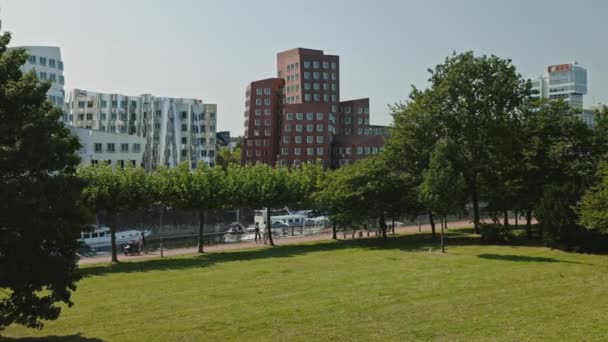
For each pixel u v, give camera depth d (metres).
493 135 59.41
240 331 22.72
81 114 140.50
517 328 22.31
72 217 20.86
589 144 58.69
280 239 68.38
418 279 34.78
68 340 21.53
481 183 60.69
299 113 152.25
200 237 55.09
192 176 54.09
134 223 82.19
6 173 19.59
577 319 23.66
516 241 56.50
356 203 59.25
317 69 168.50
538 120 59.84
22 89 19.33
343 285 33.16
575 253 47.25
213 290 32.31
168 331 22.86
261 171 61.56
